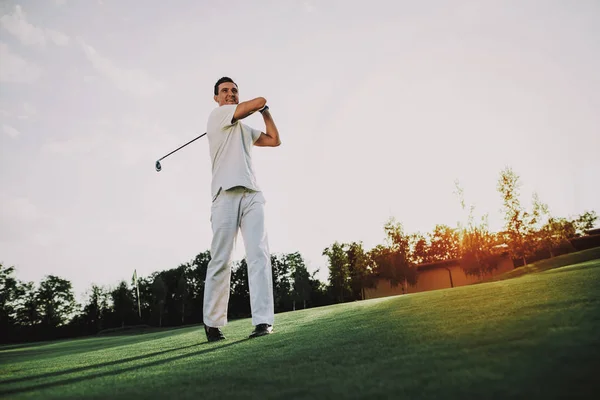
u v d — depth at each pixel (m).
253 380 0.95
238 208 2.84
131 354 2.25
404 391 0.69
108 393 0.96
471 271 27.55
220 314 2.70
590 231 32.59
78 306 56.50
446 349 0.98
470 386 0.67
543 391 0.60
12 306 51.94
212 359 1.46
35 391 1.10
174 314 47.88
